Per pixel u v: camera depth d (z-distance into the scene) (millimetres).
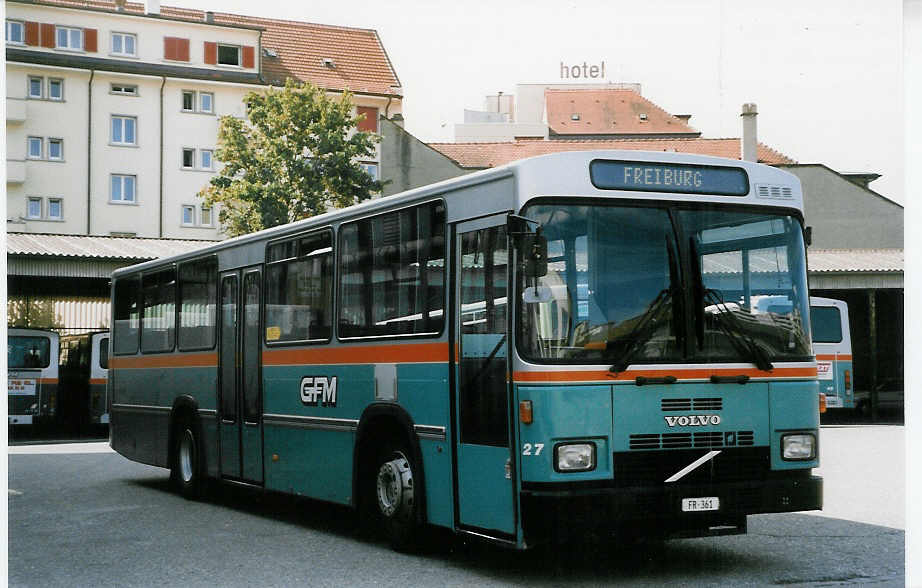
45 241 33000
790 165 49406
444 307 9555
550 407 8320
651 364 8562
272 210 47688
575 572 9211
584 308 8516
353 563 9781
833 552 10039
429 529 10188
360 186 49156
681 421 8594
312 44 70938
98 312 40750
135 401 17000
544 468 8281
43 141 62531
